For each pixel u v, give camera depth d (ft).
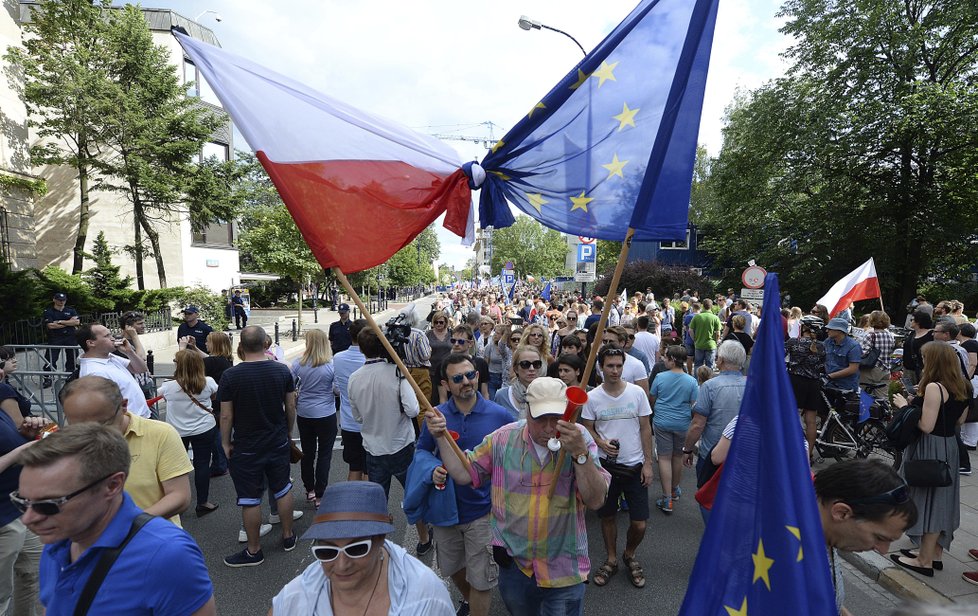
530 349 14.42
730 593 5.53
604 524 13.06
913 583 12.62
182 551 5.58
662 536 15.40
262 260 63.62
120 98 57.47
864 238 73.82
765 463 5.58
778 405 5.64
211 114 65.67
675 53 8.27
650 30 8.36
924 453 12.38
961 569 13.23
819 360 18.99
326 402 17.02
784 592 5.19
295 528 15.60
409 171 9.25
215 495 18.06
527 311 58.54
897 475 5.74
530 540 7.97
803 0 76.43
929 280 81.41
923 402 12.28
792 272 80.69
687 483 19.63
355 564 5.23
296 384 16.94
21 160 60.29
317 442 17.53
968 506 16.84
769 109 80.79
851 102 73.36
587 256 66.74
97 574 5.33
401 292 226.58
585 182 8.73
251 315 103.24
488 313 46.26
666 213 7.61
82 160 59.52
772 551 5.34
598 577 12.90
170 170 62.64
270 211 65.26
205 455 16.49
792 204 84.79
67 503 5.05
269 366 13.52
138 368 20.39
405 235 9.11
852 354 21.29
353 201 8.89
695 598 5.74
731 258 101.40
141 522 5.62
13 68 59.21
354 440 15.74
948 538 12.69
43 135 58.70
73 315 35.14
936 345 12.38
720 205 103.76
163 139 60.64
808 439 19.07
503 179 9.21
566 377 14.05
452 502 9.90
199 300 66.28
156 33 78.54
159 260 66.74
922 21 69.26
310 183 8.71
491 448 8.54
